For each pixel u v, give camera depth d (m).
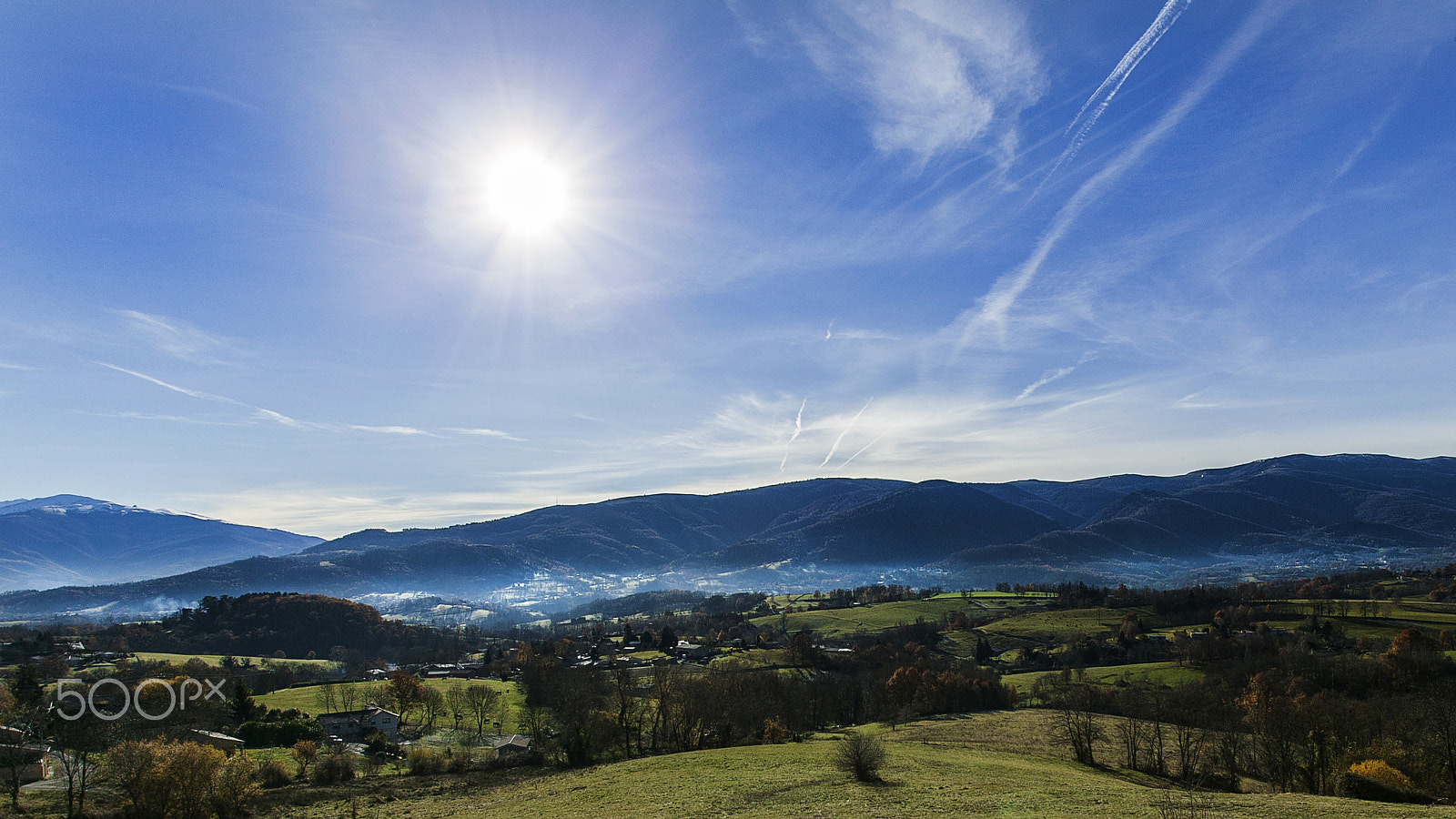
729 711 87.75
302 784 70.19
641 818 43.94
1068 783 53.41
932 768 60.62
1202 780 66.50
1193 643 141.38
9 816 56.09
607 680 120.25
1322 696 82.25
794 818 42.16
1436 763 57.00
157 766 56.66
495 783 67.81
